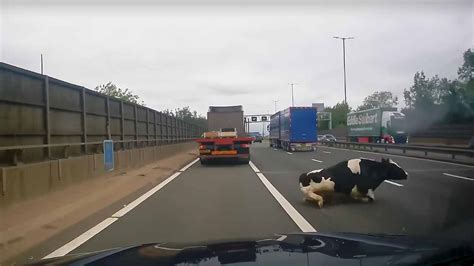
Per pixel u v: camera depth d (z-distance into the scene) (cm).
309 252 298
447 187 1322
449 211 925
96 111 1709
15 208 920
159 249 334
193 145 5131
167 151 3128
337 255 288
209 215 931
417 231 733
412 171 1802
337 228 779
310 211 964
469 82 2978
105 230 793
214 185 1486
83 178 1375
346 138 6066
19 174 952
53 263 317
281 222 846
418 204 1027
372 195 1078
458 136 3181
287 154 3425
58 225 821
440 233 698
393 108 4506
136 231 782
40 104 1174
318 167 2180
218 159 2673
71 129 1429
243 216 914
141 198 1199
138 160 2200
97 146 1702
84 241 711
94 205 1048
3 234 735
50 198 1084
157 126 3033
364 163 1070
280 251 303
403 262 269
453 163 2219
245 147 2441
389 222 826
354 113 5412
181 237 728
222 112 2806
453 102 3119
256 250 309
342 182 1048
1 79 974
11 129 1023
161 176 1791
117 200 1148
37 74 1147
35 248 669
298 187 1405
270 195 1227
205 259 287
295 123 3972
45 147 1176
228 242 351
